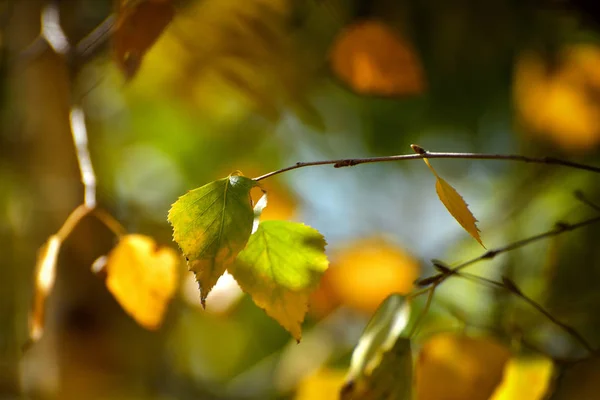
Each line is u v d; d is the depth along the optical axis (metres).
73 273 0.96
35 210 1.01
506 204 1.13
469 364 0.71
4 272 1.15
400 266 1.02
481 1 0.96
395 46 0.84
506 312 0.94
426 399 0.70
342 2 0.99
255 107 1.00
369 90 0.85
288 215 1.22
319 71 1.04
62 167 1.00
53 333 0.95
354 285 0.99
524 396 0.74
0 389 1.07
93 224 0.98
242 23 0.87
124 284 0.71
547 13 0.95
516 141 1.12
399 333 0.69
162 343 1.22
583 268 0.95
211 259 0.64
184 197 0.65
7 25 1.01
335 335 1.01
